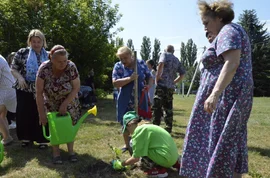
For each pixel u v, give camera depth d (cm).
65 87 366
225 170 230
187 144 250
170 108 560
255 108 1143
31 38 418
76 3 1080
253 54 3234
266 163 391
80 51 1095
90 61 1127
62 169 354
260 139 537
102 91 1348
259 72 3231
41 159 390
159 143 332
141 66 427
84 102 1027
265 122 736
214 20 248
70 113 375
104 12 1174
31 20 948
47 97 371
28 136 436
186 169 248
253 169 364
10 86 445
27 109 427
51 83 362
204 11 253
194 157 246
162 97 548
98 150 431
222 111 232
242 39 231
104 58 1185
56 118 350
